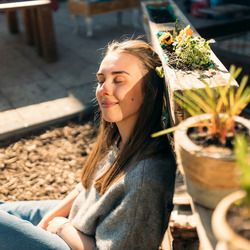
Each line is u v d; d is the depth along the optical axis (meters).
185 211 0.97
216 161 0.78
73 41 6.77
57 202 1.86
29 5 5.14
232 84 1.20
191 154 0.81
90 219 1.39
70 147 3.39
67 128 3.69
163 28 2.57
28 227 1.35
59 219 1.55
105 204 1.32
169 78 1.34
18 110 4.03
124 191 1.27
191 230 0.92
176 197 1.00
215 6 7.59
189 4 8.25
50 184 2.91
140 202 1.20
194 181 0.86
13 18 7.32
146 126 1.30
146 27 3.22
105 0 7.12
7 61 5.70
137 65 1.28
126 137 1.38
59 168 3.10
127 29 7.59
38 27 5.67
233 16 7.09
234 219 0.65
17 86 4.71
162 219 1.23
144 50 1.32
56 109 3.99
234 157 0.77
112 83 1.28
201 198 0.88
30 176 3.01
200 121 0.90
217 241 0.80
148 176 1.20
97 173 1.57
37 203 1.86
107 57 1.30
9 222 1.33
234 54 3.65
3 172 3.08
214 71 1.41
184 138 0.87
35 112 3.96
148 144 1.29
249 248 0.55
